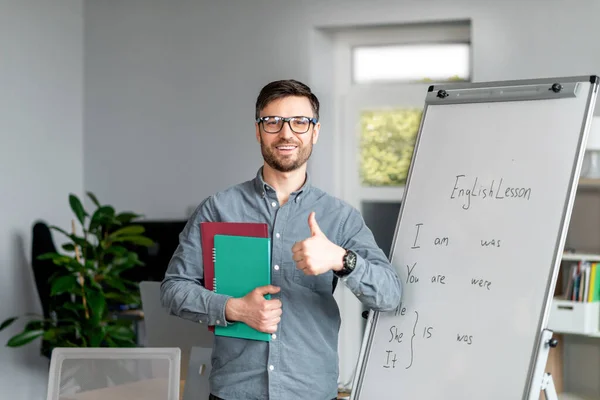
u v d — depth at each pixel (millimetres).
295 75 5219
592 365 4438
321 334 2342
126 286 4852
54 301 4688
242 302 2260
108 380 2656
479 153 2549
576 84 2428
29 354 5074
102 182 5664
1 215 4887
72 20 5574
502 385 2305
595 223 4641
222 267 2330
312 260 2133
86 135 5699
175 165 5500
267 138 2320
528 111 2494
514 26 4789
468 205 2518
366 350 2580
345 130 5465
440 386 2410
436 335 2459
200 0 5414
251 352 2311
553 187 2377
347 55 5441
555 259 2312
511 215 2428
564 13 4699
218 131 5395
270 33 5270
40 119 5254
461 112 2631
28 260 5102
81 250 4773
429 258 2539
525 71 4773
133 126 5590
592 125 4129
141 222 4836
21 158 5070
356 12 5074
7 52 4953
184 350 3027
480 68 4859
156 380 2641
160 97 5523
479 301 2412
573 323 4211
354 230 2395
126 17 5590
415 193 2637
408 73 5336
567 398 4379
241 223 2311
